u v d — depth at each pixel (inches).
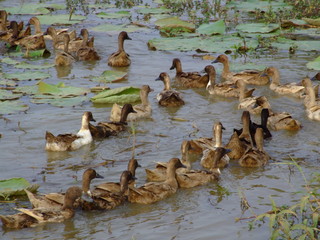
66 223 499.8
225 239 474.0
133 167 582.2
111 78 907.4
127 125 736.3
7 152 649.0
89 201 522.0
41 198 518.6
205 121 752.3
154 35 1168.8
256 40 1101.1
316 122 746.8
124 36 996.6
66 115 762.8
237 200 541.6
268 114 708.7
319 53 1041.5
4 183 556.1
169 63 1003.3
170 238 475.5
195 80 896.9
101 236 478.9
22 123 732.0
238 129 720.3
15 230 487.5
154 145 671.1
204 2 1362.0
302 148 661.3
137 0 1465.3
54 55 1056.8
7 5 1397.6
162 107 807.1
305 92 836.0
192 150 653.9
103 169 607.2
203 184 577.6
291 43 1087.0
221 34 1149.1
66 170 605.3
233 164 626.5
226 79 925.8
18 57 1037.8
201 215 513.7
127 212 520.7
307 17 1269.7
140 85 890.1
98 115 767.1
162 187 549.3
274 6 1364.4
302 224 459.8
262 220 500.7
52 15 1305.4
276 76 881.5
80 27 1218.0
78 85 881.5
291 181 577.6
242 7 1365.7
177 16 1305.4
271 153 649.0
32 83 882.1
